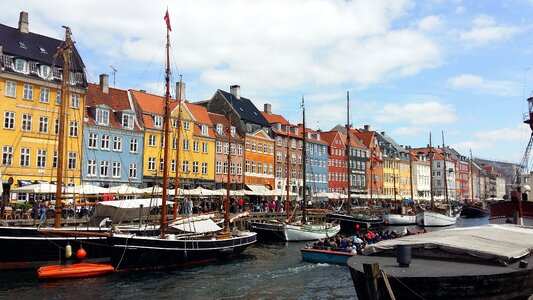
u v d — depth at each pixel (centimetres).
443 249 1266
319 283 2445
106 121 5147
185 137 5978
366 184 10438
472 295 1066
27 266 2434
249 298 2111
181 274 2625
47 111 4588
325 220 5409
